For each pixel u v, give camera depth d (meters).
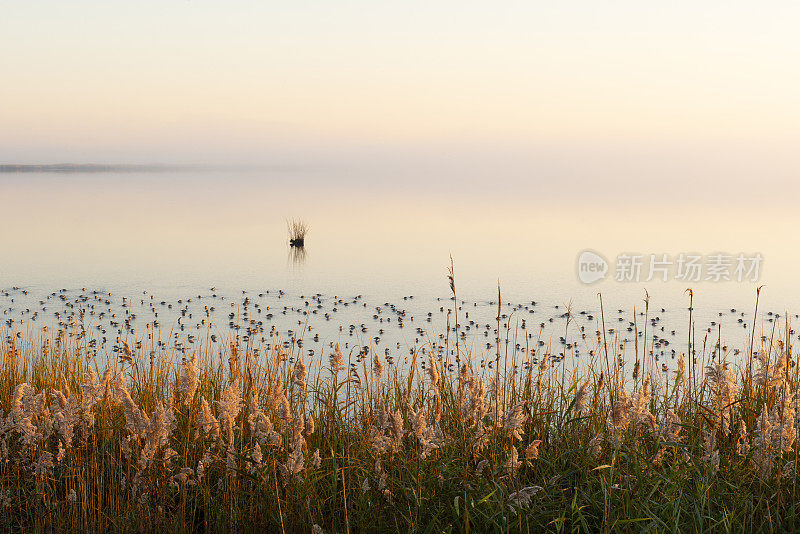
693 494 5.33
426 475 5.73
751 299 25.66
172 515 5.76
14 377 8.74
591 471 5.70
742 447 5.79
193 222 64.25
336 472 5.67
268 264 37.47
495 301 26.23
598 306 24.67
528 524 5.07
